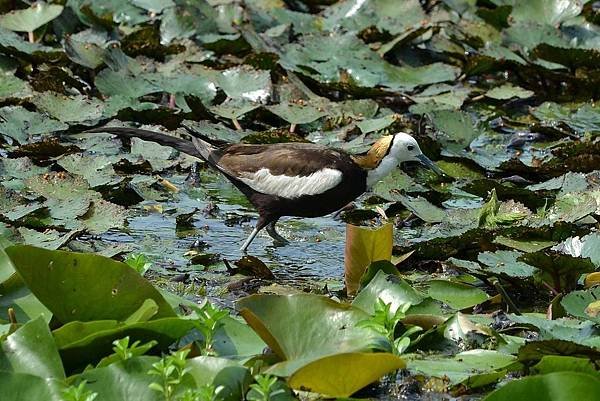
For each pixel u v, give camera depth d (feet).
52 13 60.95
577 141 52.70
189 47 61.41
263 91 56.90
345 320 27.43
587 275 36.14
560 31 66.33
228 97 56.65
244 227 45.34
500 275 35.78
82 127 52.60
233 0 68.33
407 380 28.60
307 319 27.45
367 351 26.73
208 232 44.06
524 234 39.04
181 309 29.91
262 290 36.37
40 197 43.14
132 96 54.70
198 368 25.09
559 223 38.55
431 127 54.90
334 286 37.65
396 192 46.37
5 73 55.88
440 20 67.67
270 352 27.37
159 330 26.53
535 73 63.57
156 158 50.16
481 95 61.00
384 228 34.91
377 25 65.98
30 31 60.34
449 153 52.19
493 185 45.01
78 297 27.17
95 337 25.93
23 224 39.88
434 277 38.58
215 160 44.78
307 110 54.60
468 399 28.09
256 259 37.99
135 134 45.60
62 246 39.68
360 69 60.59
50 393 23.17
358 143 52.24
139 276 27.37
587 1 68.64
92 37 62.28
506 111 61.16
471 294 34.91
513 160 49.93
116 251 38.01
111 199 45.96
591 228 41.14
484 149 54.70
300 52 61.62
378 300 28.43
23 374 23.38
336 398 25.61
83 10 62.85
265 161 43.80
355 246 35.24
